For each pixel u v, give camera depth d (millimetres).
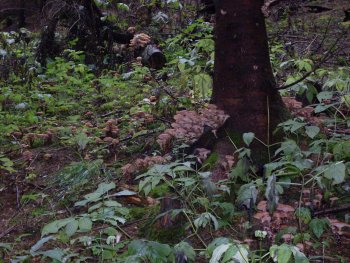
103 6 8180
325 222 2879
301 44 7371
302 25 8344
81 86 6863
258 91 3721
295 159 3338
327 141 3473
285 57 6469
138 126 5086
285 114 3828
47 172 4594
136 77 6453
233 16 3701
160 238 3213
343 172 2904
